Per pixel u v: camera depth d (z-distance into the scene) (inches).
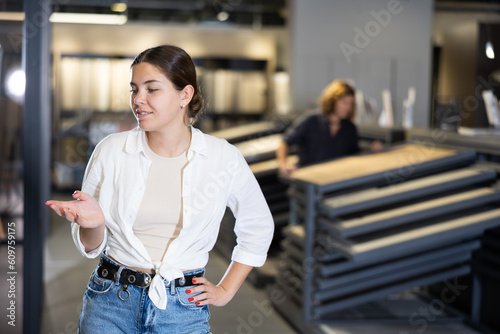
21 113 147.6
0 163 145.3
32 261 146.6
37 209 146.9
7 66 145.9
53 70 428.5
